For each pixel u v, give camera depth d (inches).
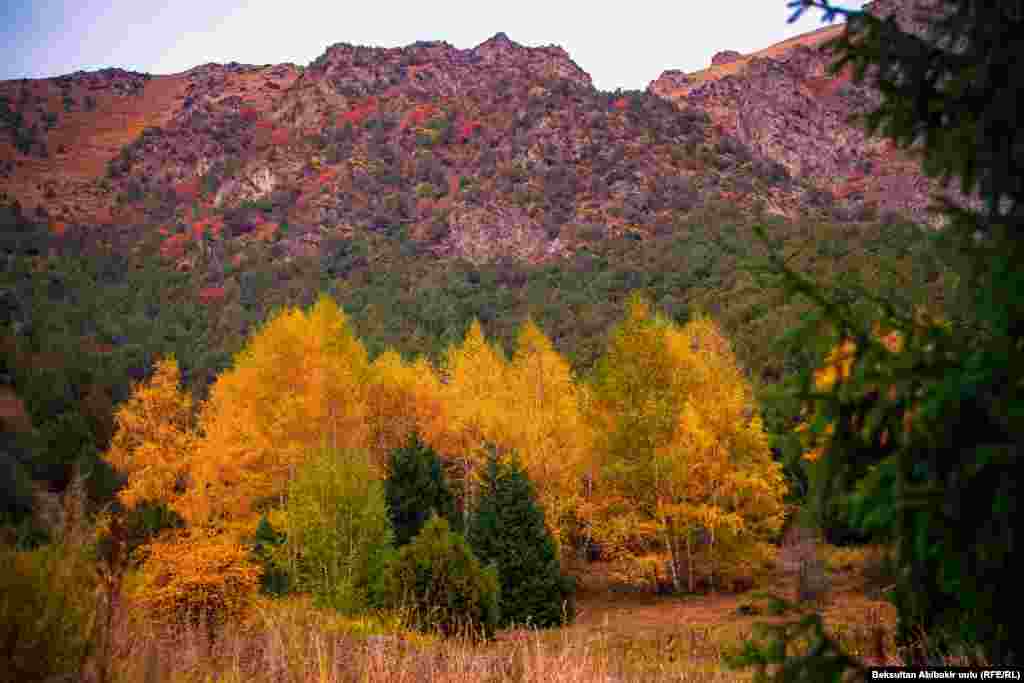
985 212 79.0
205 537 331.0
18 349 1887.3
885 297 83.0
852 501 73.1
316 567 510.0
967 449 67.6
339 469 567.8
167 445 1038.4
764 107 7544.3
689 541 902.4
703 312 2159.2
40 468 1072.2
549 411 1106.1
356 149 6565.0
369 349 2534.5
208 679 201.8
